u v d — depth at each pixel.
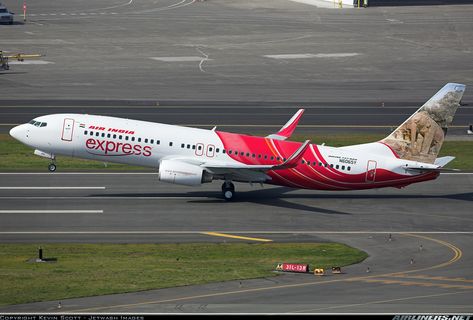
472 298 195.88
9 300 191.75
